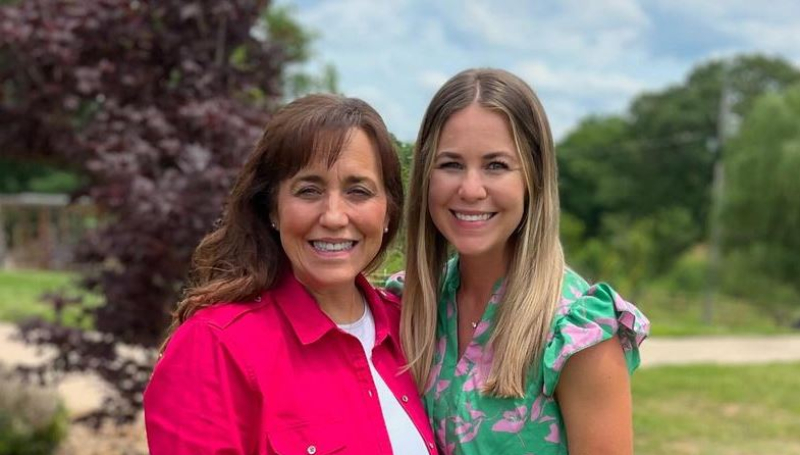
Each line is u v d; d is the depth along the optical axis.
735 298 22.23
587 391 1.80
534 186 1.92
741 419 6.83
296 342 1.77
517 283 1.91
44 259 22.00
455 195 1.91
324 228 1.75
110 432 6.01
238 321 1.71
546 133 1.93
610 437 1.80
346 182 1.76
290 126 1.74
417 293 2.06
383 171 1.82
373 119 1.80
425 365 2.02
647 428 6.47
